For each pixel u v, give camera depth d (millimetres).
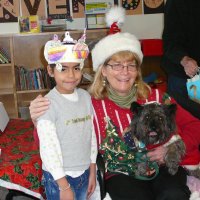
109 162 1675
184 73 2492
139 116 1605
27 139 2211
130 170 1659
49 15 4090
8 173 1728
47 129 1406
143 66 3902
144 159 1630
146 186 1614
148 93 1774
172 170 1622
